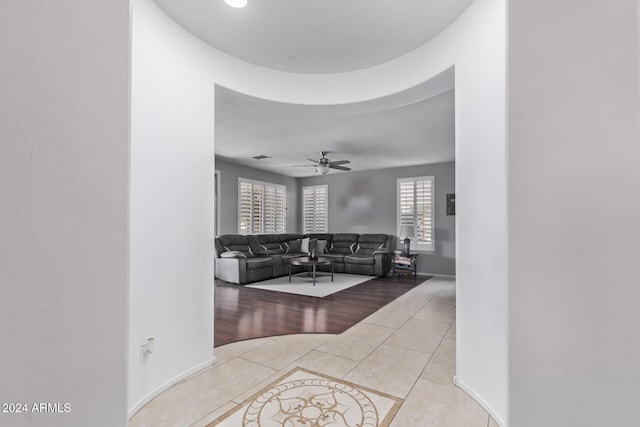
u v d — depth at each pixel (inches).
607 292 26.8
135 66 72.6
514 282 31.7
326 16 85.4
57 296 25.2
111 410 28.6
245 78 107.7
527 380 30.6
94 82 27.8
